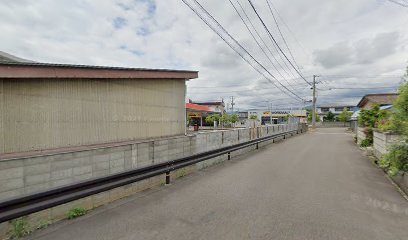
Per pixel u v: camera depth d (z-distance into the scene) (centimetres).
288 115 6519
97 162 535
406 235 381
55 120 566
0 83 478
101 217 451
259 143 1688
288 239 365
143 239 366
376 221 435
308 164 1012
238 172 853
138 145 648
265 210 484
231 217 449
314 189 638
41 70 522
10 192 393
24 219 391
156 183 680
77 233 385
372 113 1770
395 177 720
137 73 764
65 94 587
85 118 632
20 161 405
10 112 492
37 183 428
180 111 987
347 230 397
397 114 688
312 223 423
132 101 774
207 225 414
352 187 660
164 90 905
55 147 564
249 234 381
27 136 516
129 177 562
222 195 586
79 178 496
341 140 2320
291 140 2308
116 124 717
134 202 536
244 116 8569
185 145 848
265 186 666
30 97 522
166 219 441
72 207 462
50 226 411
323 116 8962
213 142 1049
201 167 913
